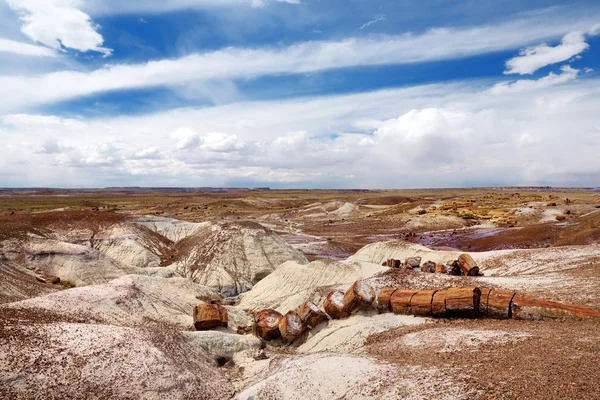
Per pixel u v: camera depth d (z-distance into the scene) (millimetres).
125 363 15031
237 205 158125
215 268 44875
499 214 87312
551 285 21844
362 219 106062
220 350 20312
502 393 9008
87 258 38188
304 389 12852
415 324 19047
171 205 163500
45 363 13703
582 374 9047
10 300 26078
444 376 11117
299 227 97750
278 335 22344
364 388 11883
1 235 37812
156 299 27281
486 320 17734
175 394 14766
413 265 32438
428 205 112625
